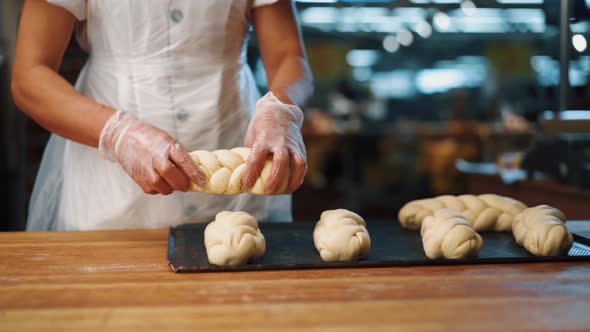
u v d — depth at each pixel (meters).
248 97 2.06
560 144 2.79
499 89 6.32
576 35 2.44
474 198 1.90
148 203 1.93
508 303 1.14
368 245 1.48
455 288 1.25
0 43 3.90
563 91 2.48
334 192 6.05
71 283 1.28
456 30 5.33
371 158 6.32
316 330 1.00
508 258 1.48
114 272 1.38
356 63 6.76
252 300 1.16
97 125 1.61
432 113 6.93
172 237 1.71
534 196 3.12
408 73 6.79
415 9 4.70
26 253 1.56
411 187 6.30
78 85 2.03
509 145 4.61
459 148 5.77
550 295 1.19
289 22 1.98
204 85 1.92
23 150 4.09
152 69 1.88
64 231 1.83
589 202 2.64
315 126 6.09
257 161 1.49
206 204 1.97
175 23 1.85
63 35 1.80
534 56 5.61
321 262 1.44
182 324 1.03
